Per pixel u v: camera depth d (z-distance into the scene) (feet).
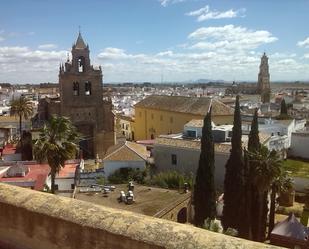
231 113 251.60
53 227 30.48
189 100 277.64
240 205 116.57
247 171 118.52
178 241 24.21
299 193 170.81
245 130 218.18
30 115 272.92
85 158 239.50
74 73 233.96
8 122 297.33
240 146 116.98
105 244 27.40
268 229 129.49
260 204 120.98
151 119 307.58
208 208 118.32
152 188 131.13
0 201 33.94
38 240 31.60
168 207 107.34
